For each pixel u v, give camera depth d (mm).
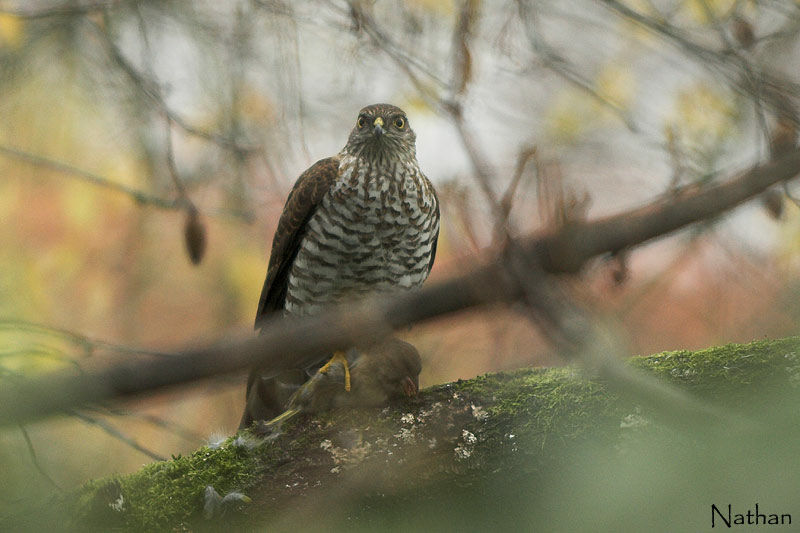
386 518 6879
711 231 7422
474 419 6910
